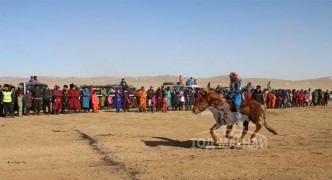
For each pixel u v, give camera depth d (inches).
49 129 586.2
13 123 658.2
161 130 599.2
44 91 846.5
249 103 444.8
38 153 399.9
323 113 1040.2
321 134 581.9
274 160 374.0
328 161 373.7
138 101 973.8
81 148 430.0
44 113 851.4
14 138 493.7
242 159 376.8
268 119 839.7
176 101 1047.0
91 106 911.7
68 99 868.0
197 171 326.6
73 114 848.9
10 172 319.0
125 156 389.4
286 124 732.7
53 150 416.8
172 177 307.0
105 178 302.4
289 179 305.9
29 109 824.3
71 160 368.2
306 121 801.6
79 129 592.7
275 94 1261.1
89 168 335.6
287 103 1288.1
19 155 388.5
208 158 380.8
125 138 508.4
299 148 446.0
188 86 1153.4
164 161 366.3
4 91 756.0
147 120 748.0
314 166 350.9
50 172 320.2
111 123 683.4
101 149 426.3
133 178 302.8
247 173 321.7
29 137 504.1
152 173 318.7
